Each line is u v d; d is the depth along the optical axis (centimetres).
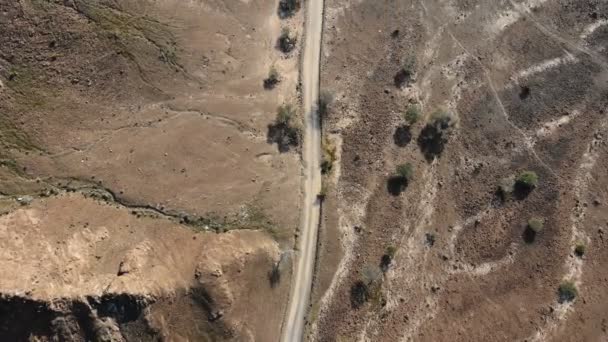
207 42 5856
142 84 5603
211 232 5372
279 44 6019
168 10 5803
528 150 6009
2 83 5181
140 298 4506
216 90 5775
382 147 5875
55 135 5312
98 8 5506
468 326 5522
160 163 5488
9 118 5194
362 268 5541
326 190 5681
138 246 4969
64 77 5375
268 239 5484
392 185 5788
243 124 5738
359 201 5709
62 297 4322
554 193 5925
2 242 4578
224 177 5569
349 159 5812
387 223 5694
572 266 5766
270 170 5669
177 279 4831
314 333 5362
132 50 5594
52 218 4941
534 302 5641
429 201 5800
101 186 5325
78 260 4656
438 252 5694
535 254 5769
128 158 5438
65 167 5291
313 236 5581
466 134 5994
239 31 5972
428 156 5909
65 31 5362
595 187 5988
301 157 5756
